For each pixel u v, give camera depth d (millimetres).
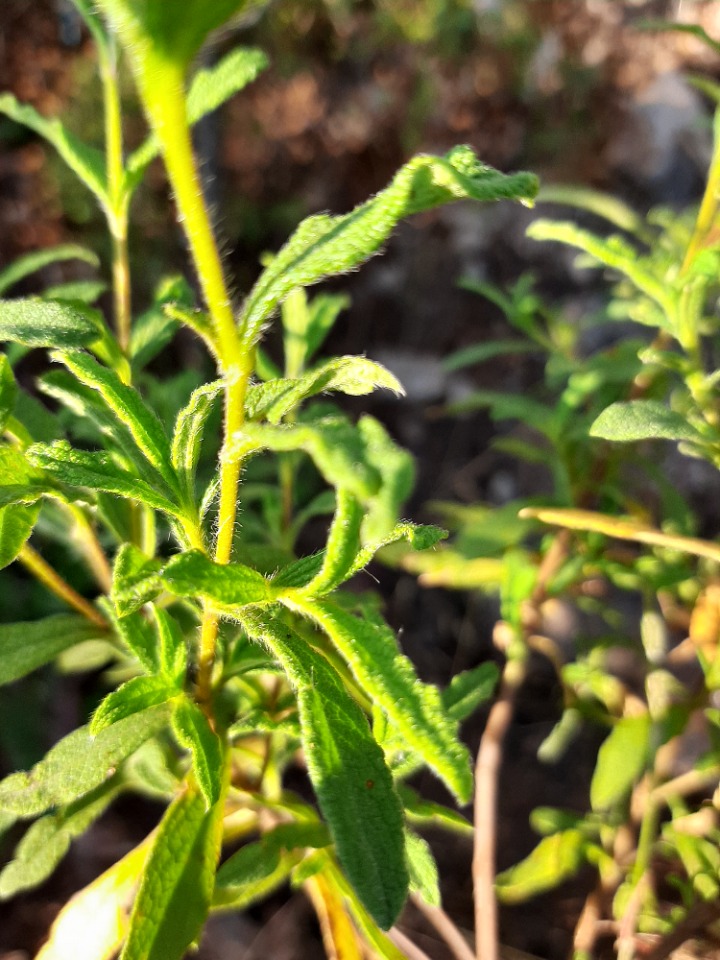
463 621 446
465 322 591
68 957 161
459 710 191
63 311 118
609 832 256
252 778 200
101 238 485
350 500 105
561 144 701
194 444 120
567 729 257
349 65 683
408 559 299
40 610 328
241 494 258
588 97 719
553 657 256
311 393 111
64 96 504
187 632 193
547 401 434
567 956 305
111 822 348
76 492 136
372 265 617
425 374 562
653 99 730
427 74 683
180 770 186
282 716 174
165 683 138
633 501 261
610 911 267
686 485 430
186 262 508
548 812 263
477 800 228
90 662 217
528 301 286
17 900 318
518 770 385
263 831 185
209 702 145
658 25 209
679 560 252
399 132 657
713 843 229
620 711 256
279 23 644
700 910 206
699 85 233
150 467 135
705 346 308
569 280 612
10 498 127
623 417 158
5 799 135
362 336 585
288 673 115
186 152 81
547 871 240
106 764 138
